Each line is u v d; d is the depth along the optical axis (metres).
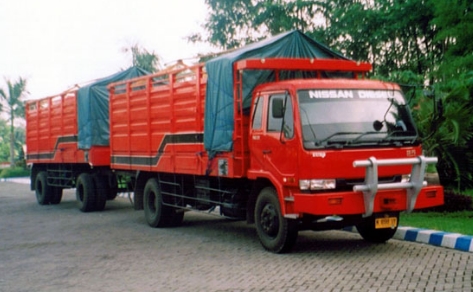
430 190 9.05
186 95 11.57
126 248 10.52
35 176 20.72
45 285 7.92
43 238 12.06
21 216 16.42
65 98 17.67
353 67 10.28
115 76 16.59
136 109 13.74
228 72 9.98
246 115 9.98
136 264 9.06
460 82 13.49
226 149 10.09
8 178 39.91
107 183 16.72
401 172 8.88
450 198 12.51
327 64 10.06
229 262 8.92
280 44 10.52
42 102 19.53
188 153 11.58
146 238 11.62
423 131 12.91
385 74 21.61
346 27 21.34
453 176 13.41
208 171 10.84
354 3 22.42
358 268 8.12
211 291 7.21
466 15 15.02
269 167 9.31
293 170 8.75
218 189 11.15
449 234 9.58
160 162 12.70
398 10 19.92
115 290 7.47
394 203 8.74
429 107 12.93
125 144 14.35
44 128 19.41
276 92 9.25
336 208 8.41
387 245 9.80
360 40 21.44
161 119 12.61
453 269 7.85
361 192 8.56
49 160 19.05
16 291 7.65
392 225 9.11
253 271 8.22
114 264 9.13
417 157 8.81
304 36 10.73
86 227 13.52
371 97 9.22
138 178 13.97
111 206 18.23
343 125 8.82
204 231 12.41
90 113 15.89
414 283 7.18
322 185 8.55
